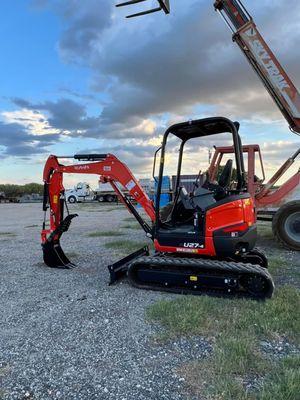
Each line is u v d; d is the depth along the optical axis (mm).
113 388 2801
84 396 2707
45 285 5688
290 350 3322
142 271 5355
